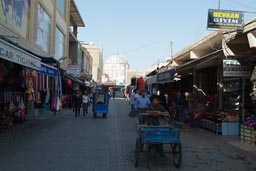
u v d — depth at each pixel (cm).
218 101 2106
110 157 1025
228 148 1234
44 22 2650
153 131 902
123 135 1551
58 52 3378
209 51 2166
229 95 1927
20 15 1945
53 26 3028
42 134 1549
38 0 2402
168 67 2784
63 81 3481
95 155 1052
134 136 1520
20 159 976
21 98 2023
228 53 1466
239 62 1461
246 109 1666
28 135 1509
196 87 2525
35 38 2308
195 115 1906
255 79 1280
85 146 1220
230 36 1405
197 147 1248
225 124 1595
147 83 3312
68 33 3994
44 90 2767
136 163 903
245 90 1688
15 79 1802
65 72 3294
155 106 1154
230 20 1381
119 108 4053
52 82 3114
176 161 930
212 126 1703
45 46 2716
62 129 1769
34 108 2531
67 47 3947
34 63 1459
